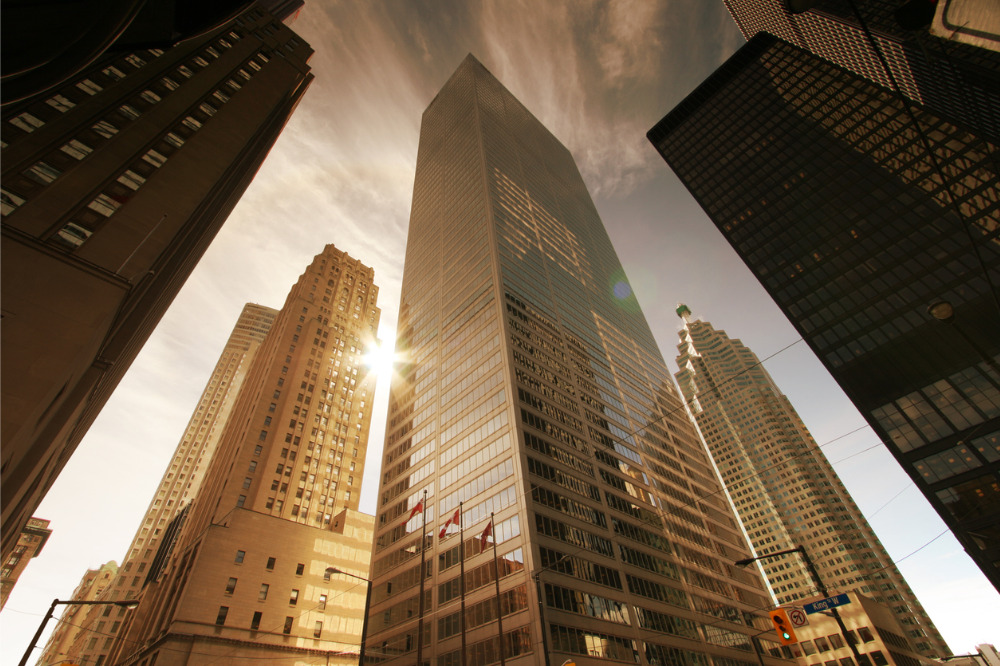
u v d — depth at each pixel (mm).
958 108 87125
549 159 148250
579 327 89438
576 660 41500
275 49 61344
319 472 91688
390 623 56406
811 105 115625
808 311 91875
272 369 99812
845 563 157375
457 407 68562
